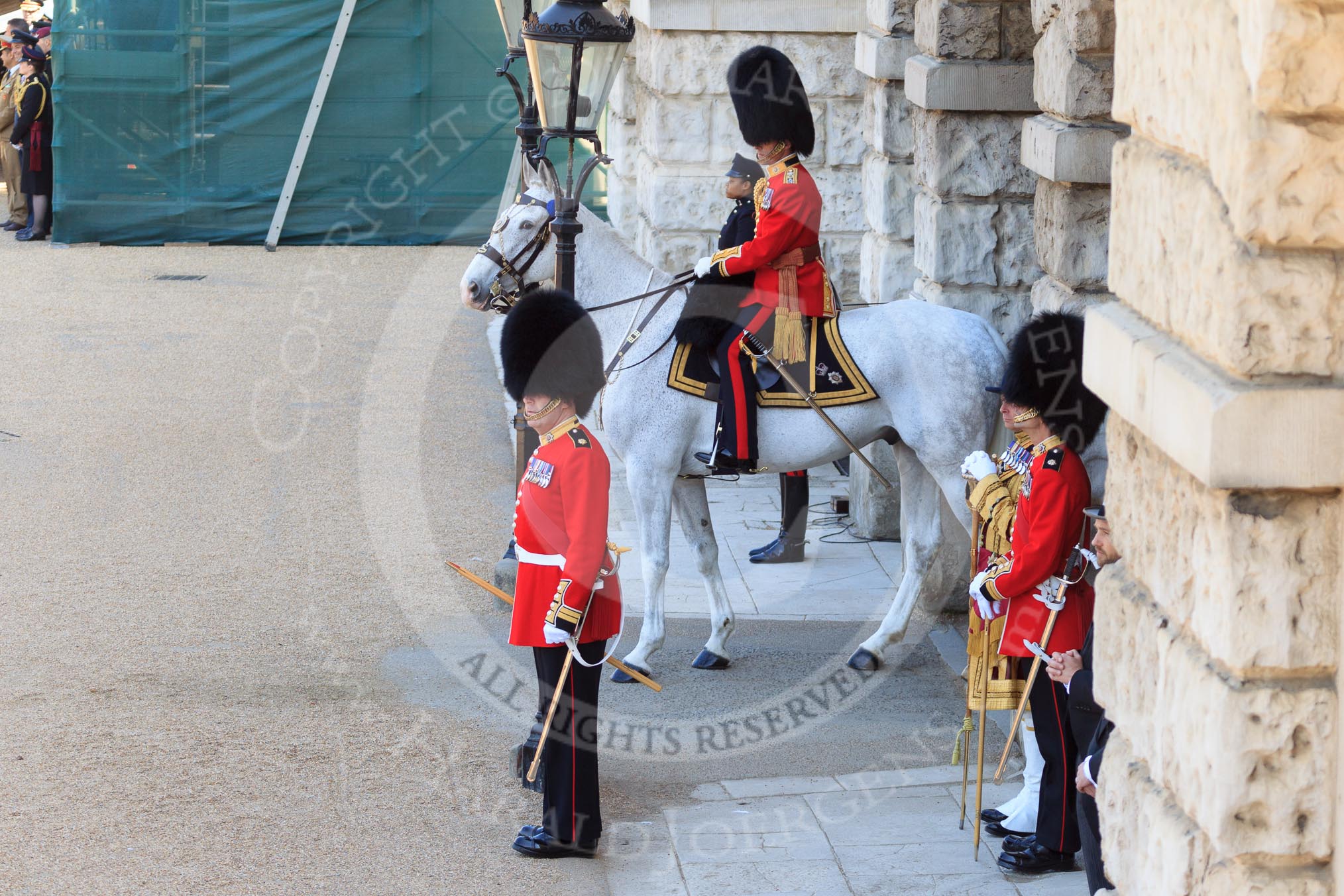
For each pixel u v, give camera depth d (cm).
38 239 6656
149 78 6444
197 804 1931
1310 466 872
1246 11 839
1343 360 872
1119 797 1102
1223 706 903
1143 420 1005
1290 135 835
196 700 2277
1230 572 892
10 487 3391
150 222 6550
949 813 1920
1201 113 920
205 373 4462
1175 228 973
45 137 6594
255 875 1747
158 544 3042
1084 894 1658
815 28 3919
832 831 1870
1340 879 893
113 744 2106
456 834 1875
